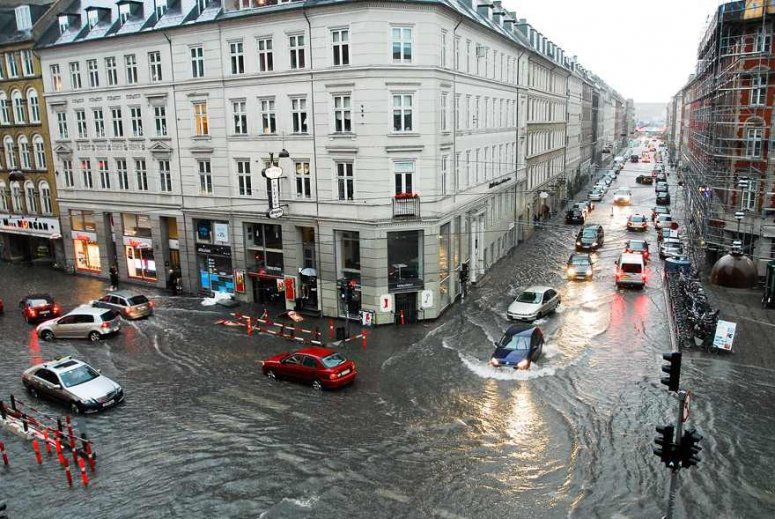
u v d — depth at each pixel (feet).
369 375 81.20
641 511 49.73
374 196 99.50
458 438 63.00
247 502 52.34
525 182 178.40
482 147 130.82
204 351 92.32
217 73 111.96
